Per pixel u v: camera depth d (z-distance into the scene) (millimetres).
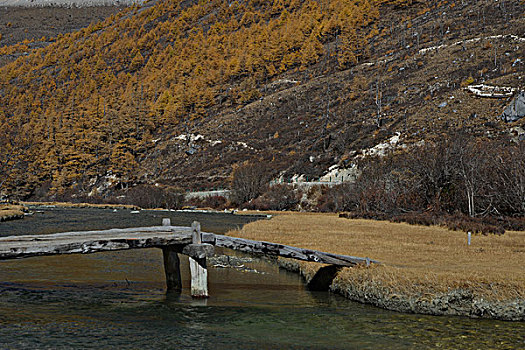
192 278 13703
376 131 85875
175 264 14781
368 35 174125
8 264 18938
